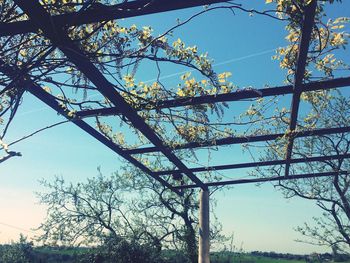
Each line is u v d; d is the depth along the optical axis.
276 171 6.66
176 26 2.55
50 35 2.28
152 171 6.26
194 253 14.20
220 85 3.32
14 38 2.85
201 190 7.40
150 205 14.72
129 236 14.71
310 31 2.61
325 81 3.36
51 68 2.57
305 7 2.41
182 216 14.40
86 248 15.12
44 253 17.62
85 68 2.65
